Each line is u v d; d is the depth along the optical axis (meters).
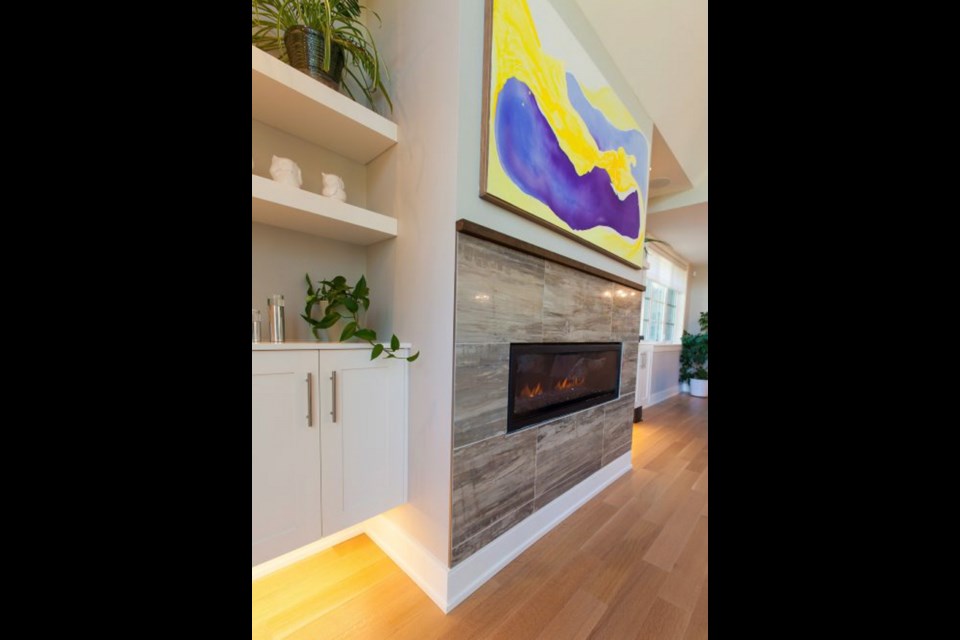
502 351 1.32
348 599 1.14
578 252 1.80
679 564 1.34
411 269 1.30
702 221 3.97
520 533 1.43
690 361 5.21
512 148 1.31
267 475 0.97
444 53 1.16
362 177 1.52
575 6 1.68
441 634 1.01
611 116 1.95
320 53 1.15
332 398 1.10
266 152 1.24
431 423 1.20
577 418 1.80
